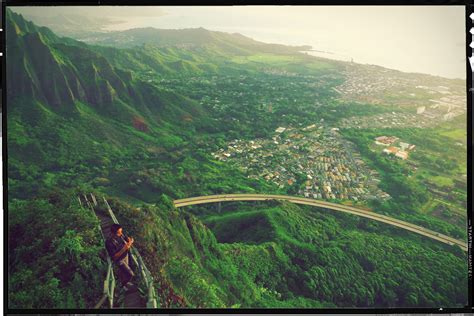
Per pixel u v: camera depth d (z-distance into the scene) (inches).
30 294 240.1
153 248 284.4
